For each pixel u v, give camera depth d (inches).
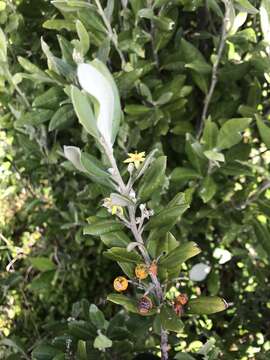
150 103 14.0
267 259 14.4
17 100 14.5
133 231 9.3
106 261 16.2
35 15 14.8
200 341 14.4
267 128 12.1
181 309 9.7
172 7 13.4
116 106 8.3
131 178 8.9
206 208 14.6
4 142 15.2
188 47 13.5
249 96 13.7
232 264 16.1
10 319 15.3
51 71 12.3
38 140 14.8
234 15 11.9
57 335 13.5
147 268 9.4
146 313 9.6
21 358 13.6
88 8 12.1
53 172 15.8
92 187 13.6
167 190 14.3
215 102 14.6
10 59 14.8
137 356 12.3
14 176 16.0
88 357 11.3
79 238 15.0
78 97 7.6
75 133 15.0
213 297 9.8
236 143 12.9
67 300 16.0
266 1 11.6
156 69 14.5
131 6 13.2
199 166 13.6
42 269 15.3
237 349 14.4
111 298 9.5
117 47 12.8
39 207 16.4
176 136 15.0
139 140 14.2
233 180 15.3
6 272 15.4
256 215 14.1
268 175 13.2
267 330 14.8
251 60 12.9
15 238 16.8
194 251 9.2
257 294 15.2
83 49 11.6
